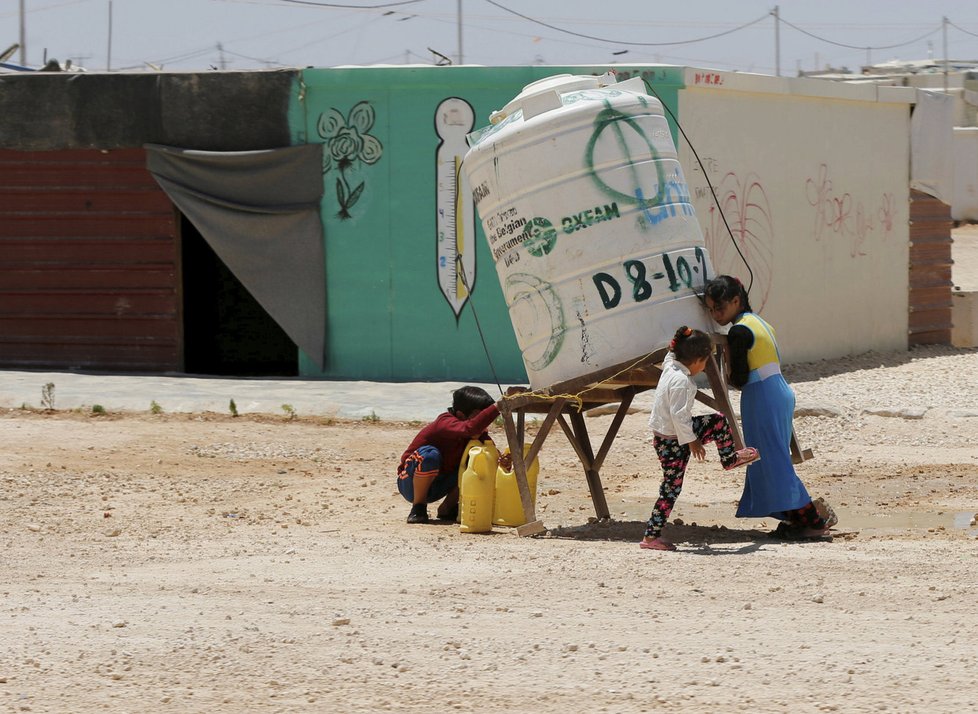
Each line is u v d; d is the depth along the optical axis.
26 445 12.67
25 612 6.46
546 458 12.47
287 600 6.72
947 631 5.93
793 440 8.71
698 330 8.27
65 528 9.13
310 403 15.10
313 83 17.23
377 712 4.85
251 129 17.48
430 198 17.14
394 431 13.94
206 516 9.66
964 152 41.91
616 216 8.20
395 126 17.14
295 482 11.23
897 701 4.89
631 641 5.80
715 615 6.29
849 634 5.89
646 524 9.28
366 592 6.92
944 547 8.05
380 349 17.44
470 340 17.20
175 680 5.25
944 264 22.08
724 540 8.62
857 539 8.59
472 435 9.28
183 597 6.82
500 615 6.35
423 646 5.75
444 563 7.72
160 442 13.02
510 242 8.48
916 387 16.38
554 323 8.38
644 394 14.98
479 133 8.82
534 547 8.25
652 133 8.36
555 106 8.30
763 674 5.26
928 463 12.01
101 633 5.99
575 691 5.07
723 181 17.33
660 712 4.81
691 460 12.23
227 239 17.58
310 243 17.44
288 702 4.97
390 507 10.16
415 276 17.27
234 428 13.86
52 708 4.90
